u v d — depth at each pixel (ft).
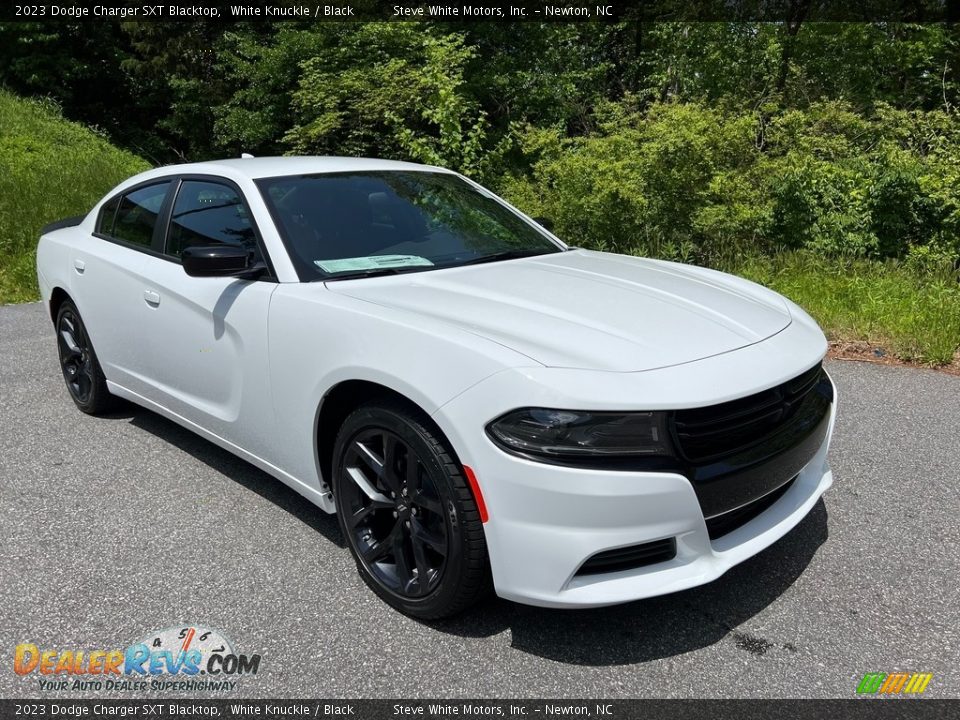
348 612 8.59
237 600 8.80
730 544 8.04
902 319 19.95
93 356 14.14
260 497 11.39
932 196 26.66
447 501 7.70
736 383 7.61
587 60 62.08
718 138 28.89
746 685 7.39
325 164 12.11
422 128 44.21
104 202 14.40
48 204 34.71
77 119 77.46
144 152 80.53
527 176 38.45
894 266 25.66
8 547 9.91
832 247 26.94
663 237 28.76
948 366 17.54
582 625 8.35
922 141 30.89
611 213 28.94
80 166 44.47
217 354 10.61
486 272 10.28
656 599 8.82
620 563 7.45
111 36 81.46
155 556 9.71
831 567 9.39
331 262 10.05
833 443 13.24
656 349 7.85
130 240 13.02
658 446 7.14
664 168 28.25
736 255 27.27
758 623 8.34
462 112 40.98
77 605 8.68
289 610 8.62
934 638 8.04
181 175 12.48
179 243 11.78
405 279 9.90
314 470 9.45
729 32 50.21
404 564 8.49
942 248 26.20
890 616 8.42
